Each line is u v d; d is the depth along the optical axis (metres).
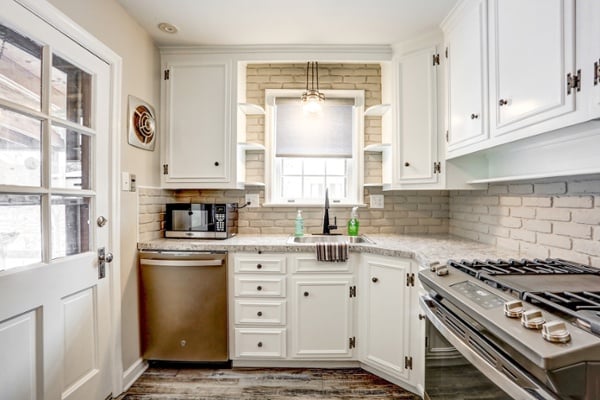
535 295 0.80
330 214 2.37
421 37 1.91
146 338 1.84
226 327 1.82
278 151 2.37
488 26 1.35
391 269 1.65
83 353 1.39
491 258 1.38
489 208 1.79
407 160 1.96
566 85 0.92
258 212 2.36
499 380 0.70
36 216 1.17
